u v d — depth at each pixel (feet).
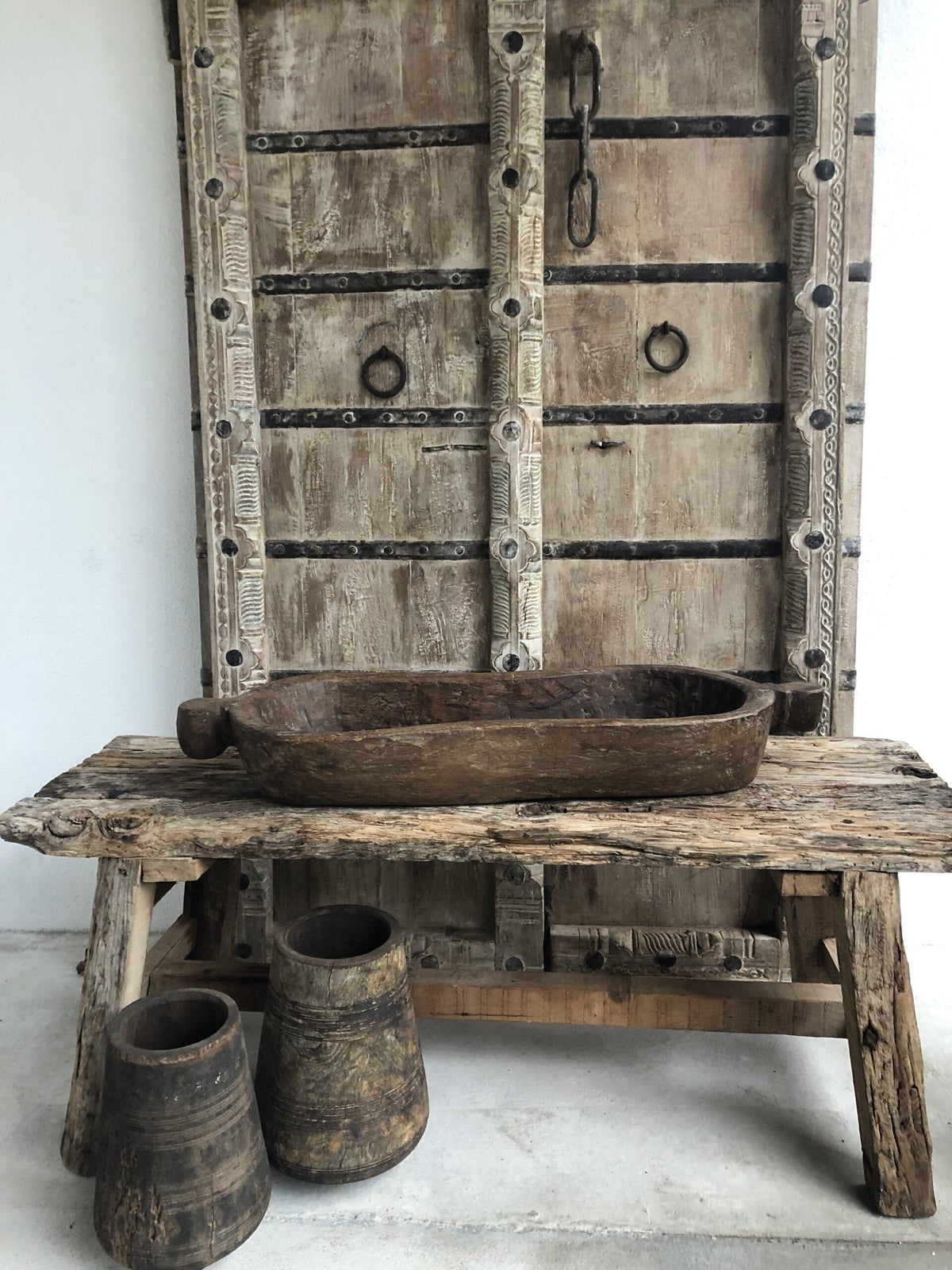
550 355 7.28
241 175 7.06
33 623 8.18
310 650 7.71
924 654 7.78
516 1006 6.09
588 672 6.81
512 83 6.76
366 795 5.62
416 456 7.44
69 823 5.53
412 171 7.14
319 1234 5.13
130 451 7.88
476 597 7.55
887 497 7.58
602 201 7.12
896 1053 5.31
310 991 5.27
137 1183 4.67
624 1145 5.83
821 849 5.19
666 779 5.72
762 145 7.02
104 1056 5.15
